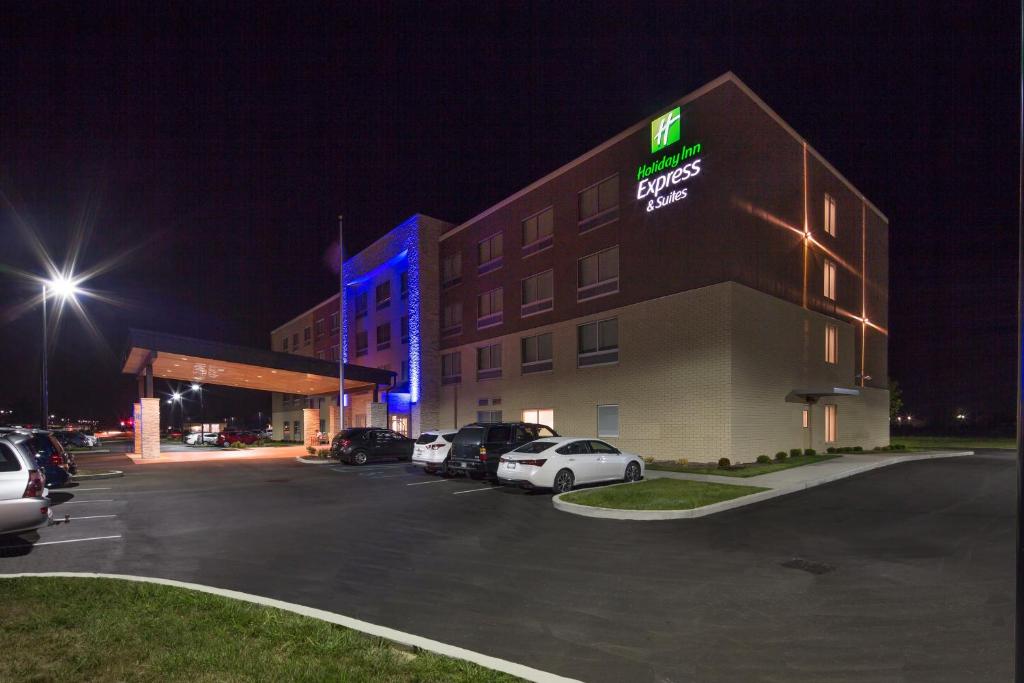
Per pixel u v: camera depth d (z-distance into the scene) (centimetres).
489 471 1778
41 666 459
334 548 939
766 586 708
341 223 3291
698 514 1178
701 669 477
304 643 502
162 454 3475
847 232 2894
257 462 2827
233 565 833
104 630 532
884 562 811
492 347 3288
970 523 1063
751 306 2105
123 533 1075
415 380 3706
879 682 451
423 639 514
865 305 3048
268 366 3281
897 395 5091
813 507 1247
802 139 2523
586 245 2631
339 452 2570
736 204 2080
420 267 3750
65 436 4191
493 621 593
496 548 928
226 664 461
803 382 2398
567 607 636
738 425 1998
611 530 1059
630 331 2377
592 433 2547
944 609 617
